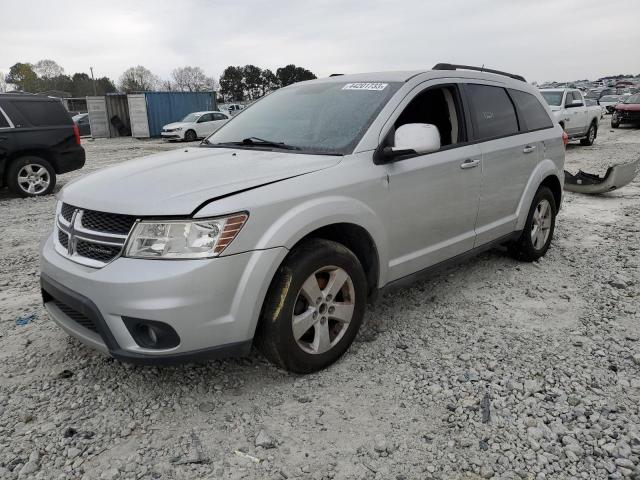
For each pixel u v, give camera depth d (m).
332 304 3.15
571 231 6.42
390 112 3.57
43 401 2.92
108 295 2.62
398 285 3.68
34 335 3.72
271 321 2.87
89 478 2.35
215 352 2.71
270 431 2.66
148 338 2.67
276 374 3.17
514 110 4.79
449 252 4.04
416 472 2.38
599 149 15.30
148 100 27.62
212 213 2.62
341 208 3.08
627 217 7.16
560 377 3.11
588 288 4.51
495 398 2.91
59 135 9.66
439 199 3.81
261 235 2.76
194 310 2.60
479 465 2.42
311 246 3.00
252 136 3.86
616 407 2.82
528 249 5.04
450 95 4.14
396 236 3.54
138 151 19.84
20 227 7.14
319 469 2.40
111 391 3.01
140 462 2.45
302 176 3.03
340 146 3.40
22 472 2.38
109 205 2.77
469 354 3.38
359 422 2.73
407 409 2.83
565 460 2.44
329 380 3.10
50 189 9.66
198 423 2.73
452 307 4.13
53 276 2.96
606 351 3.42
